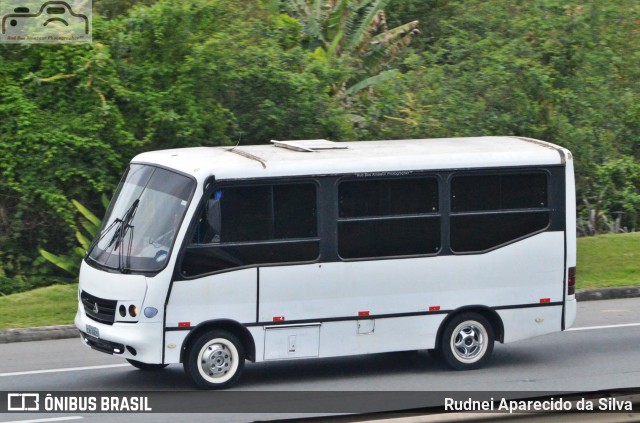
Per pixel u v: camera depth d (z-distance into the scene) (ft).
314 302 52.85
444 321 55.57
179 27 81.51
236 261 51.52
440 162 55.21
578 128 98.02
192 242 50.75
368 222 53.88
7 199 79.71
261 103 83.92
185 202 50.93
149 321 50.11
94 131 78.18
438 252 55.21
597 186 98.02
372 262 53.88
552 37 99.81
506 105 93.25
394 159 54.44
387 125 90.27
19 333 63.36
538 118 94.07
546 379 54.44
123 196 54.08
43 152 77.41
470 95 93.09
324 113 85.61
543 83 93.56
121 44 81.20
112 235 53.01
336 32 99.09
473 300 55.88
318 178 52.95
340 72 89.04
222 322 51.39
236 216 51.55
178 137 80.43
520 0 103.19
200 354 51.21
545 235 57.06
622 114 105.09
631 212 98.94
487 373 55.88
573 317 57.72
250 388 52.08
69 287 71.82
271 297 52.06
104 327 51.13
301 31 98.12
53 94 79.15
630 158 100.94
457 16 108.88
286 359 52.54
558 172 57.26
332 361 59.21
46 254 76.33
